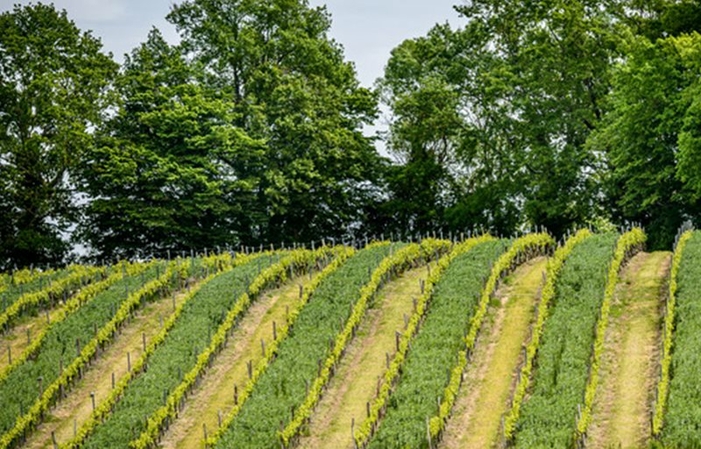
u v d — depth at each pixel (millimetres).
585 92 71750
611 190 69062
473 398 43625
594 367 43281
